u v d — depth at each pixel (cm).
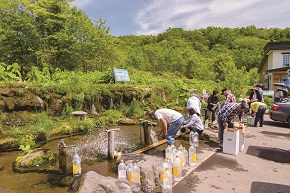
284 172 489
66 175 472
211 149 641
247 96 1920
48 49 1939
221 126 643
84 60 2122
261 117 966
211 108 970
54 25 1986
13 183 439
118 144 700
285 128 945
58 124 877
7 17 1819
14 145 672
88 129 879
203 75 3653
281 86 1304
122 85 1338
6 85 867
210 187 412
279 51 2188
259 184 429
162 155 571
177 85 1770
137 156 498
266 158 575
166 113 586
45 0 1886
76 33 2081
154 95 1448
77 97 1034
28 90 901
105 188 359
